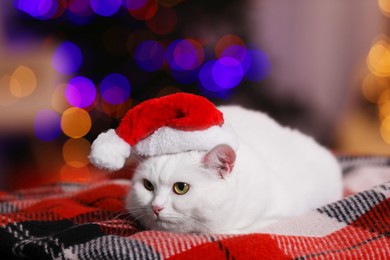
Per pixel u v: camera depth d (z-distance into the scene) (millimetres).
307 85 3055
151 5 2307
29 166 2617
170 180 981
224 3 2314
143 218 1048
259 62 2492
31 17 2477
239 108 1347
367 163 1701
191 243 920
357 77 3012
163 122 989
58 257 910
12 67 2582
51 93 2604
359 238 974
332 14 3082
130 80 2383
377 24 3047
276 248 911
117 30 2359
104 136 1001
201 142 965
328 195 1262
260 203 1045
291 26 3082
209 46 2359
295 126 2648
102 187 1378
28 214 1164
